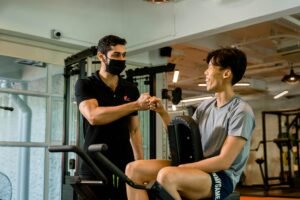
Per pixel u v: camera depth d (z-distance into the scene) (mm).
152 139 5031
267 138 12969
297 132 11406
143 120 5273
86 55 3939
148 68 4969
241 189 10953
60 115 4836
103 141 2658
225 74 2078
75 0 5012
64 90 4465
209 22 4652
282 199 8086
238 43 6977
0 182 3475
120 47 2678
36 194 4492
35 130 4590
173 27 4992
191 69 9180
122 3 5570
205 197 1901
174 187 1780
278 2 4078
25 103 4562
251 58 8367
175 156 2039
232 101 2062
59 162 4695
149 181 1981
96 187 2650
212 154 2020
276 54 7691
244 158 2018
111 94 2740
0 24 4312
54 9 4793
